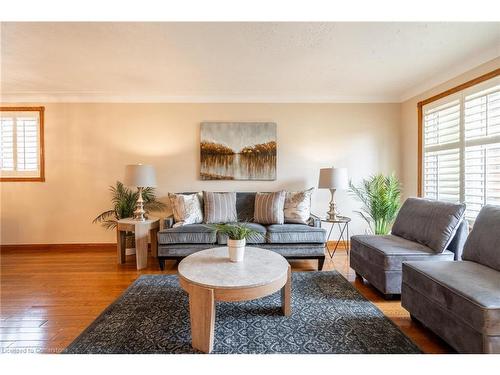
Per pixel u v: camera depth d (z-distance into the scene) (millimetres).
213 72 3164
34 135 4012
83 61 2834
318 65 2975
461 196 3041
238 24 2133
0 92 3861
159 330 1883
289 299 2076
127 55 2691
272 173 4082
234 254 2088
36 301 2348
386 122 4164
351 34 2305
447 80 3236
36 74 3207
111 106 4047
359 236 2930
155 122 4074
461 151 3033
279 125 4125
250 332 1851
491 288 1524
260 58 2779
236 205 3783
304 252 3178
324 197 4160
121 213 3719
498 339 1347
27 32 2240
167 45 2482
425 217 2568
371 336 1797
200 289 1660
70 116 4031
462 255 2150
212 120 4102
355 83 3576
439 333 1670
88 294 2492
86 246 4059
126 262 3461
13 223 4020
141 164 3770
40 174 4016
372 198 3775
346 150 4152
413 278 1919
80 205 4059
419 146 3736
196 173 4113
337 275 2979
